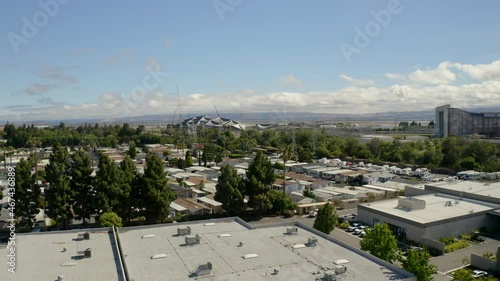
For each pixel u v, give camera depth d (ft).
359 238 183.11
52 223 198.29
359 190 279.08
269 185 224.94
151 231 134.31
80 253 109.81
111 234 130.41
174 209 225.35
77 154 194.90
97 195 189.78
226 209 219.00
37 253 111.86
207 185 299.58
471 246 172.35
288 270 100.37
